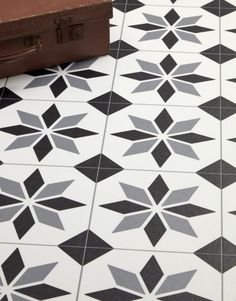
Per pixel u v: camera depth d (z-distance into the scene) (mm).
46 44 2703
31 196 2260
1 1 2605
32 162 2379
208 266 2043
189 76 2762
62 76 2768
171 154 2408
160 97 2656
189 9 3160
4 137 2482
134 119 2557
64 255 2076
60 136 2484
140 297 1969
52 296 1970
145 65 2822
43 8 2594
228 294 1970
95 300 1960
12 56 2629
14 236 2129
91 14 2668
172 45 2934
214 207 2217
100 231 2145
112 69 2805
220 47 2922
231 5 3184
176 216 2191
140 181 2309
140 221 2176
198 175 2328
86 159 2391
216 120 2547
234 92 2680
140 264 2051
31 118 2564
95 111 2594
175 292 1979
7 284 2000
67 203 2234
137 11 3145
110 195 2262
